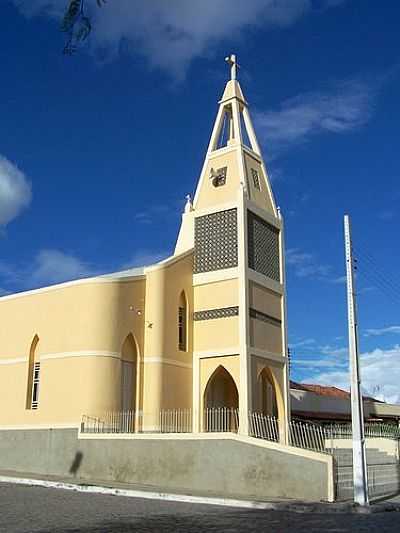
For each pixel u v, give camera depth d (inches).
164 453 1008.9
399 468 1237.1
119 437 1065.5
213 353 1304.1
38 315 1286.9
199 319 1346.0
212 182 1438.2
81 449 1112.2
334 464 864.9
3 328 1357.0
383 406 2146.9
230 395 1403.8
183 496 859.4
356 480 829.2
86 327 1187.9
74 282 1234.6
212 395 1359.5
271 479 897.5
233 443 944.9
